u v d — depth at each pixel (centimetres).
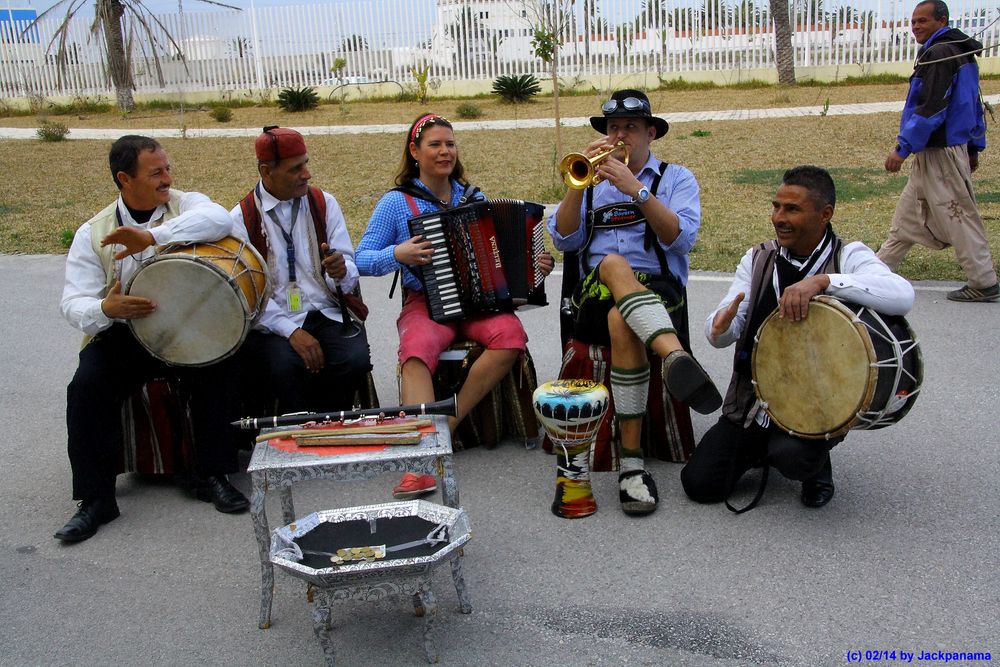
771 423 384
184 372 421
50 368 625
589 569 356
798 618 320
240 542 391
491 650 311
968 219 663
